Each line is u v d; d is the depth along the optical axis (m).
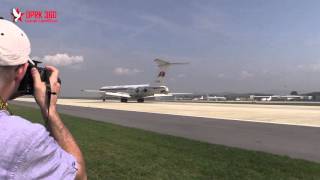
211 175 11.47
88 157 13.81
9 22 2.29
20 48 2.27
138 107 61.34
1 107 2.25
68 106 64.81
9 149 2.04
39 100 2.46
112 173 11.45
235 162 13.42
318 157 15.30
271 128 26.75
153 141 18.39
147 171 11.77
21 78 2.37
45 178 2.10
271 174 11.75
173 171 11.85
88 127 25.02
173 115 40.31
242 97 169.25
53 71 2.58
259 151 16.16
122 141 18.19
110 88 95.38
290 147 17.89
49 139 2.16
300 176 11.58
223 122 31.53
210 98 150.50
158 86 87.19
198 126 28.02
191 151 15.55
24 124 2.13
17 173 2.05
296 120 33.91
